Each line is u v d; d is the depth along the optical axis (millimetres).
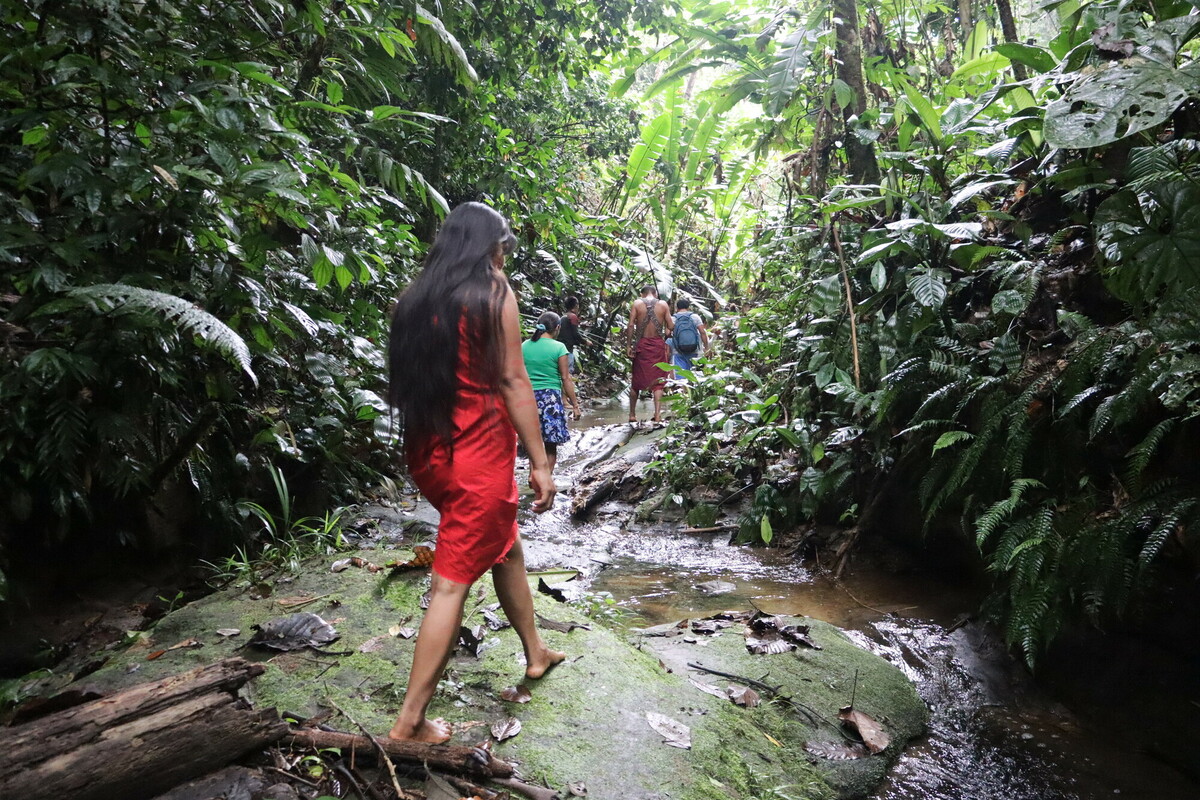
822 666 3035
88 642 3107
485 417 2201
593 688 2598
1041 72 4043
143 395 3242
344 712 2346
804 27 5750
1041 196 4188
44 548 3252
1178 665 2828
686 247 15352
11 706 2516
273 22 4598
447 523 2221
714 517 5312
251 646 2791
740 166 7207
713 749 2381
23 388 2863
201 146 3232
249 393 4613
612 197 13523
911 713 2859
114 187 2844
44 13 2906
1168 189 2914
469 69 4961
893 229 4094
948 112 4789
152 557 3711
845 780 2428
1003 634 3371
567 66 8836
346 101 5508
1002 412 3416
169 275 3426
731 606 3941
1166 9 3330
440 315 2186
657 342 8984
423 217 8289
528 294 11227
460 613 2211
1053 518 3059
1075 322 3357
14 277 2949
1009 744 2740
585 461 7113
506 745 2248
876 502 4441
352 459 5320
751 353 6688
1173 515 2660
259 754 2037
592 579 4410
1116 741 2721
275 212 3402
